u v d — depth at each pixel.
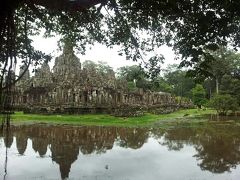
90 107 64.50
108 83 74.56
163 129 44.12
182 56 9.37
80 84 66.75
